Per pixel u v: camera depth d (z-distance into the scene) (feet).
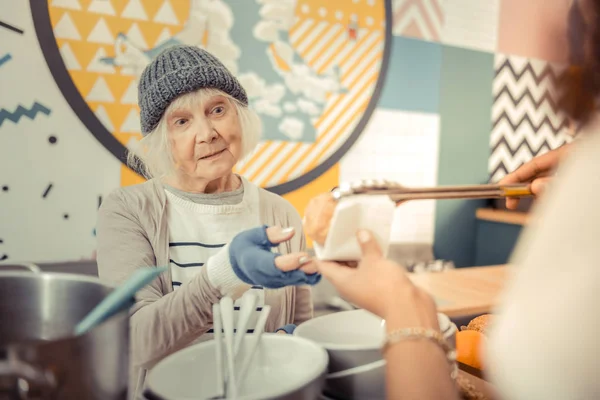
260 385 1.87
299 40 7.29
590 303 1.14
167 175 3.73
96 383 1.20
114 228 3.37
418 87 8.31
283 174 7.32
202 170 3.48
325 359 1.75
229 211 3.70
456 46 8.57
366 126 7.89
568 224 1.24
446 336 1.87
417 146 8.44
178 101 3.31
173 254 3.51
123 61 6.17
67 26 5.84
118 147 6.23
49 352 1.09
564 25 1.41
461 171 8.95
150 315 2.49
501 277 5.74
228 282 2.30
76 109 5.97
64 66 5.87
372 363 1.85
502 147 9.32
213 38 6.72
